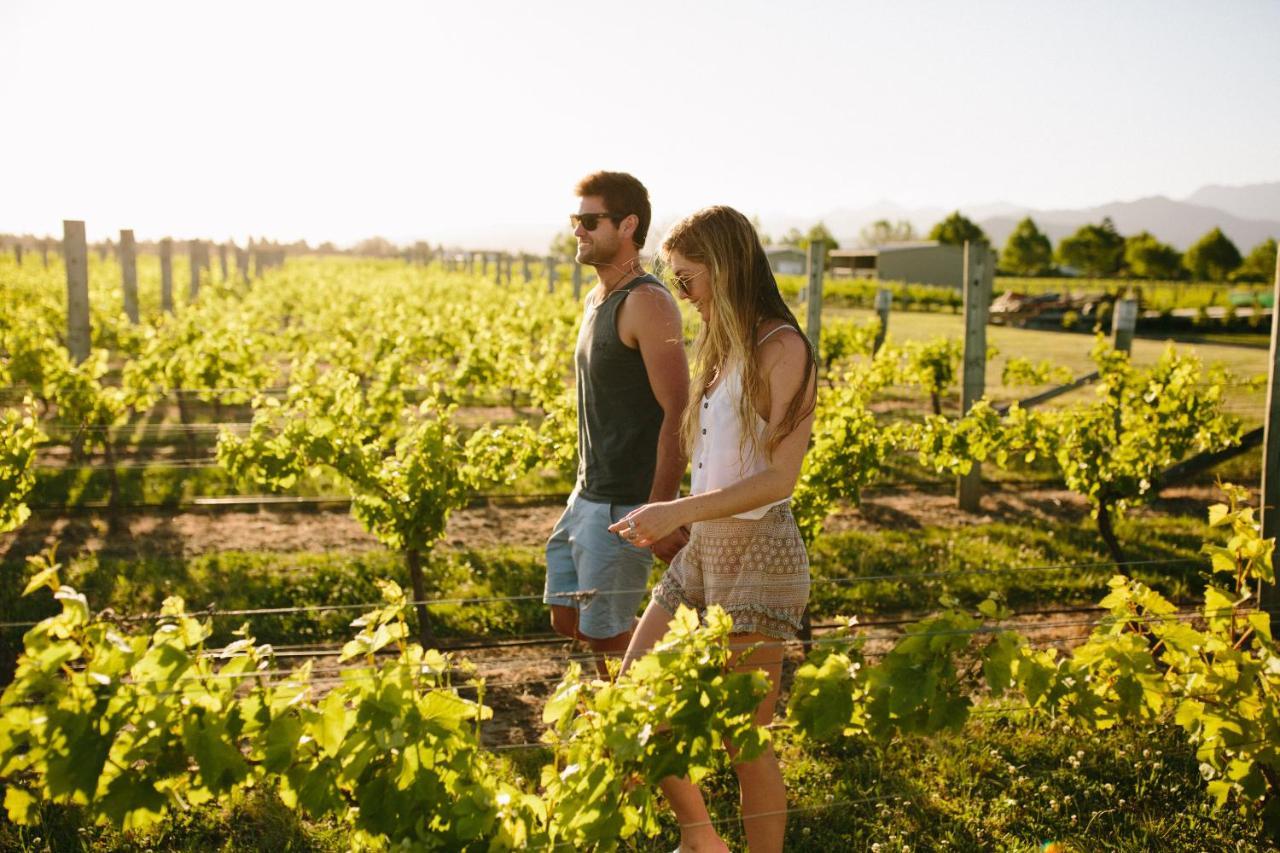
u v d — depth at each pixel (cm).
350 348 1242
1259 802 292
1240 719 261
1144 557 632
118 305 1694
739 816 302
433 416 952
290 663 436
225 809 299
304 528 671
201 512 703
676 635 210
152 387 955
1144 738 350
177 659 188
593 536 317
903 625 502
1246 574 283
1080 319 3192
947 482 855
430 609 494
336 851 285
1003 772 334
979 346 737
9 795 190
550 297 2089
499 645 465
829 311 3706
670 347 297
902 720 240
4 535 633
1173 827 300
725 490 226
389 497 498
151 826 289
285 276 3266
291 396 810
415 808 200
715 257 235
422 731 199
